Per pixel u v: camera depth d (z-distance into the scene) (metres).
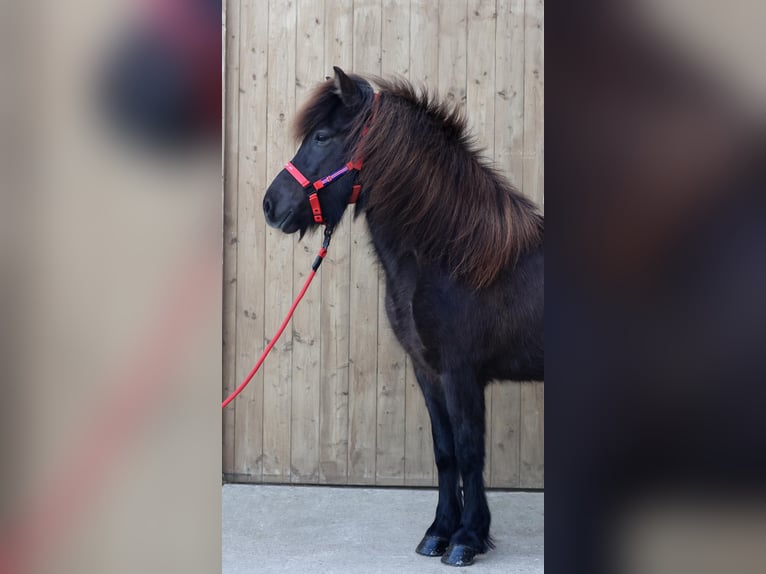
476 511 2.47
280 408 3.24
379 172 2.44
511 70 3.16
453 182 2.43
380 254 2.52
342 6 3.19
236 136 3.22
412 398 3.19
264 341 3.23
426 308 2.41
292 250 3.21
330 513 2.95
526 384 3.16
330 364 3.21
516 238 2.42
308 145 2.54
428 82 3.18
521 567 2.41
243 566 2.43
